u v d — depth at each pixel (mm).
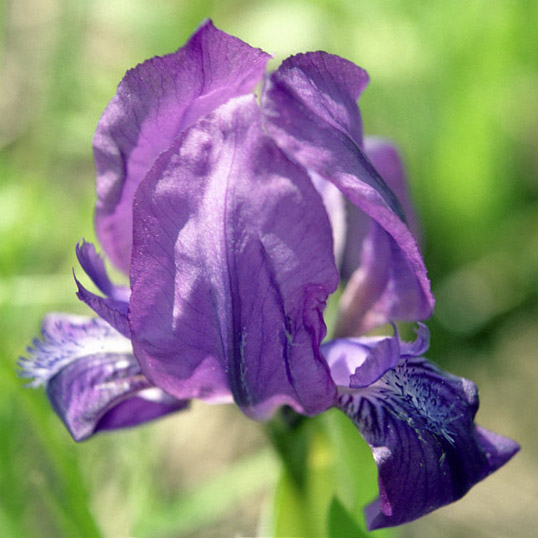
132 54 549
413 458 288
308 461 317
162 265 287
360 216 323
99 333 313
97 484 377
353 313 317
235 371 290
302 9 517
